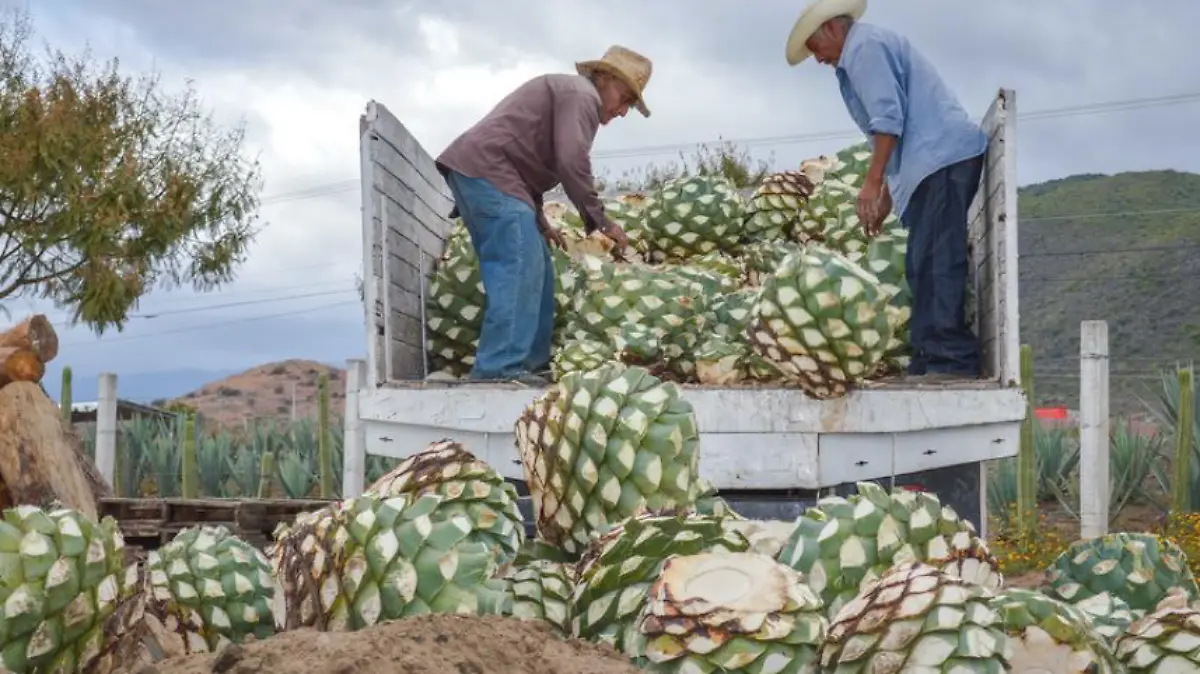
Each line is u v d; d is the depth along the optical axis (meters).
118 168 19.31
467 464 3.06
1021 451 10.83
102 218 18.92
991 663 2.05
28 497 5.86
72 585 2.21
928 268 5.53
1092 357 9.65
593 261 5.63
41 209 19.39
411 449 4.77
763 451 4.44
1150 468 12.31
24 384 5.96
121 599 2.36
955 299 5.48
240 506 6.44
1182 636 2.49
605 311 5.41
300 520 2.98
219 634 2.79
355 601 2.38
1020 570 9.90
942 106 5.58
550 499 3.17
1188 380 11.55
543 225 5.92
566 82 5.78
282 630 2.53
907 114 5.63
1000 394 4.58
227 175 20.88
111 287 19.19
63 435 6.14
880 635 2.09
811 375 4.38
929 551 2.59
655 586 2.33
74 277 19.45
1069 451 13.47
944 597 2.09
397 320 5.55
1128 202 112.12
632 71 6.01
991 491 12.70
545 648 2.19
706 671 2.20
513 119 5.69
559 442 3.13
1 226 19.05
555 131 5.70
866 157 6.62
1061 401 50.31
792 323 4.34
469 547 2.45
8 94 19.19
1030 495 10.80
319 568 2.42
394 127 5.62
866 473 4.47
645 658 2.27
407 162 5.89
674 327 5.29
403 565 2.39
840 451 4.46
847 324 4.31
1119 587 3.20
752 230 6.79
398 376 5.54
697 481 3.18
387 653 2.00
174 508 6.67
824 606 2.44
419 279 6.01
